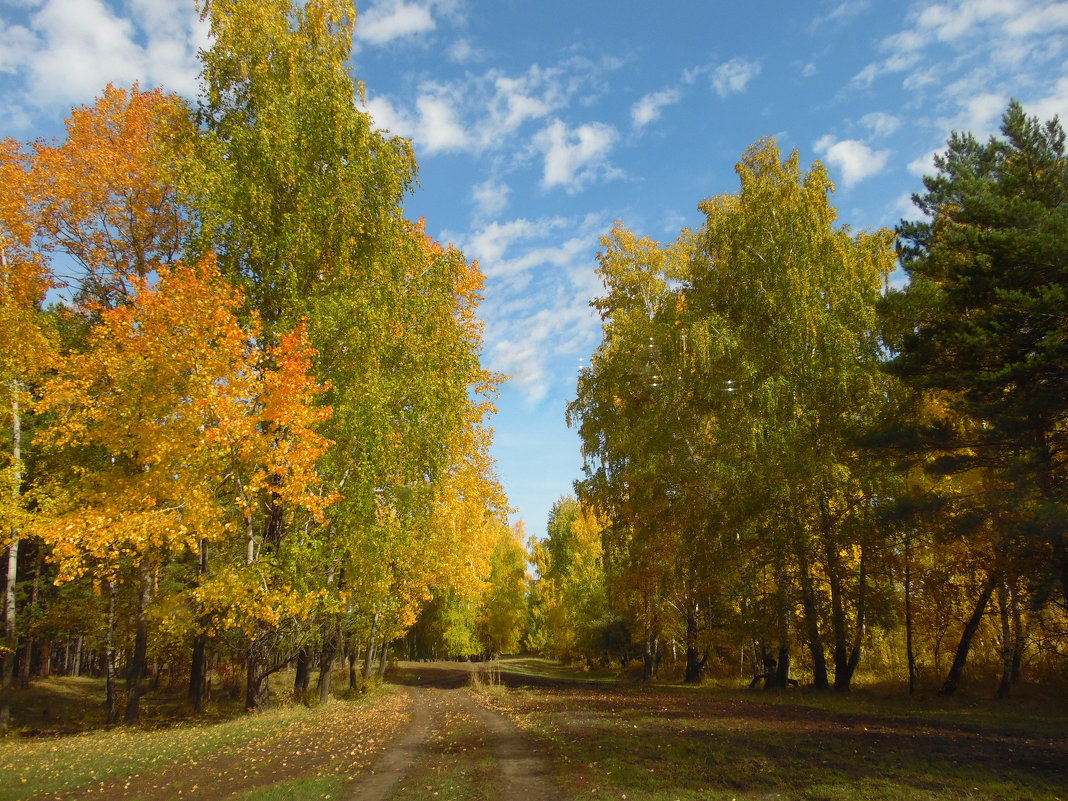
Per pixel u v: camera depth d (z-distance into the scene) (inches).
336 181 708.7
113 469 633.0
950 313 663.8
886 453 692.1
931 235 745.6
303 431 577.9
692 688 1039.0
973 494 659.4
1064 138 692.1
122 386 589.0
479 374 999.6
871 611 881.5
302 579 634.8
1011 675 780.0
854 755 415.2
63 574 546.9
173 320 566.3
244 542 721.6
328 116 709.3
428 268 872.3
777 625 924.6
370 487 687.7
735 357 949.8
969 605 891.4
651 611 1210.0
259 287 674.2
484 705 800.3
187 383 567.2
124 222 754.2
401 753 464.1
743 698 837.2
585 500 1207.6
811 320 887.1
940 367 639.8
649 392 1126.4
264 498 694.5
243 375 585.0
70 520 550.0
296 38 735.7
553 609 2058.3
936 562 887.1
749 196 1007.0
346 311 679.7
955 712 653.3
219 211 639.1
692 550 973.2
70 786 385.1
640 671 1520.7
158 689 1397.6
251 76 719.7
